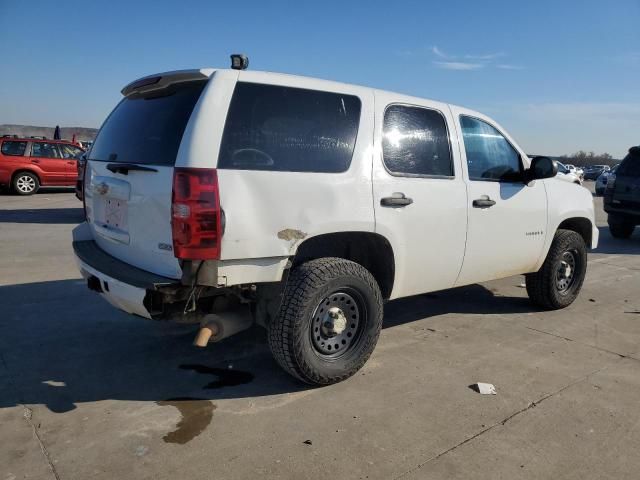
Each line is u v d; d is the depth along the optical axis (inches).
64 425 122.8
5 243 336.5
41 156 661.9
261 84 132.6
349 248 160.6
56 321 192.2
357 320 148.7
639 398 144.0
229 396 139.1
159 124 133.9
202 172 119.0
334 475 106.7
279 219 129.1
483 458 114.0
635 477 109.3
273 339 136.5
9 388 140.5
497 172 188.5
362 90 152.1
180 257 119.0
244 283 127.3
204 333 133.3
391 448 116.6
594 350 179.3
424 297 239.6
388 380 150.9
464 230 173.9
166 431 121.3
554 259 213.2
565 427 127.7
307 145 136.9
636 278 296.5
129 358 162.1
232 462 110.0
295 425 125.1
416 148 161.5
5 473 104.3
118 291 128.6
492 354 172.9
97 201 154.3
